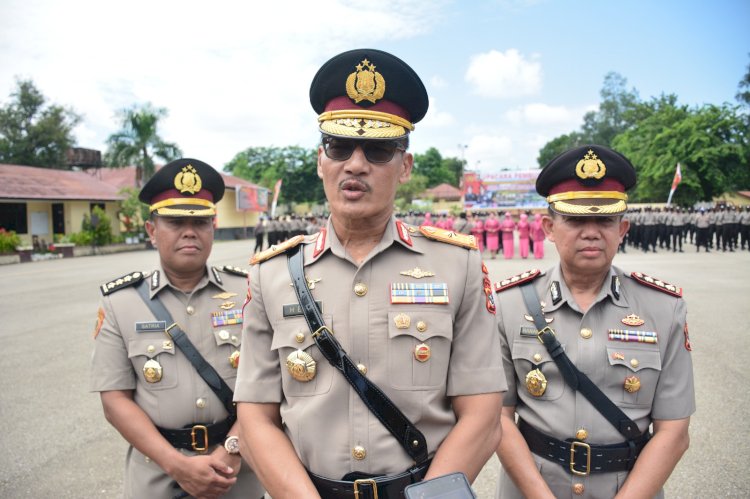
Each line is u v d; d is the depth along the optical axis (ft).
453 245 5.52
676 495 10.60
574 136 240.32
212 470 6.78
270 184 157.38
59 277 48.75
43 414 15.28
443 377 5.02
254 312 5.50
